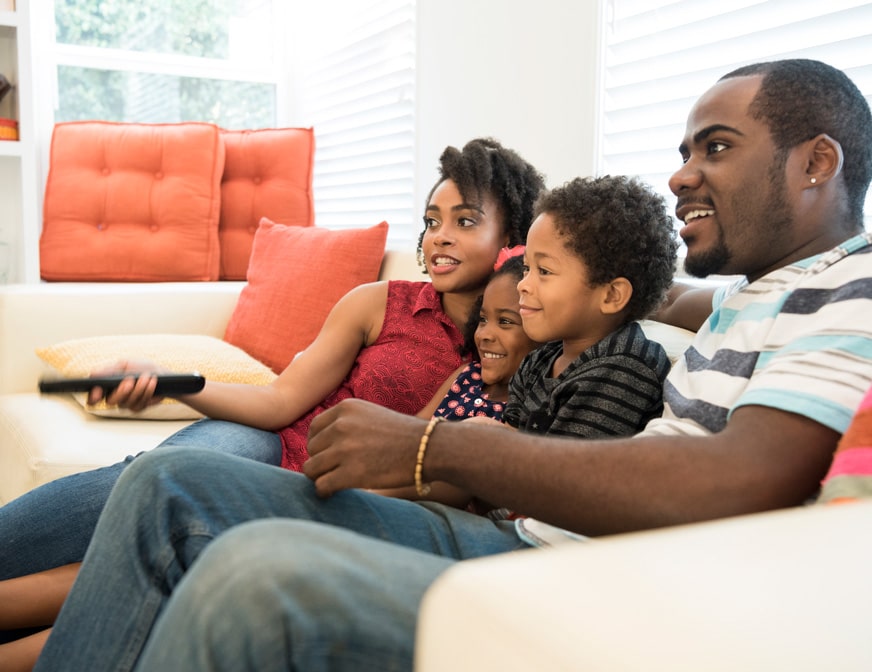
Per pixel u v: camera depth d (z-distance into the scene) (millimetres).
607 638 372
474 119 2471
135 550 859
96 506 1308
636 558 446
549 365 1218
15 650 1104
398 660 608
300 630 591
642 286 1156
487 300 1404
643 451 766
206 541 868
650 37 1881
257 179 3039
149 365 1311
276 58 3701
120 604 840
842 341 776
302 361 1617
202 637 600
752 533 483
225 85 3605
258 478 936
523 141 2266
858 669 377
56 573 1264
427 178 2738
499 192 1633
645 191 1177
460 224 1598
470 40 2467
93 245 2820
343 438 909
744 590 416
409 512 997
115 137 2889
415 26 2742
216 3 3541
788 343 824
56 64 3221
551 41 2135
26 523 1285
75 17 3268
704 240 999
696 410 913
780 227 963
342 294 2205
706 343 998
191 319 2400
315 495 950
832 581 429
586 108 2029
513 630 386
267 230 2479
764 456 738
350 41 3258
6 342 2154
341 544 657
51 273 2830
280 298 2250
